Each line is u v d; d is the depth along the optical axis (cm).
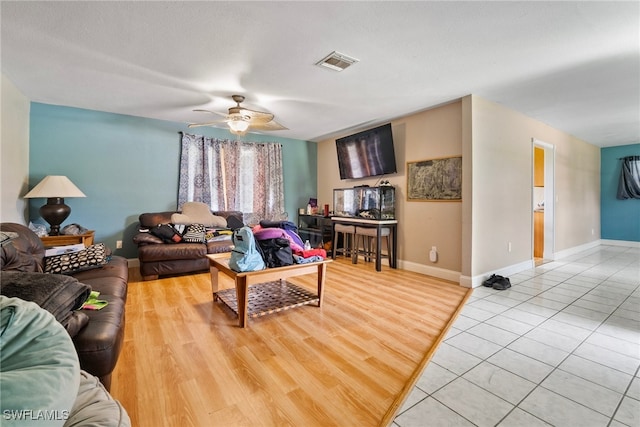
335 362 190
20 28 212
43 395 71
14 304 84
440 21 203
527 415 143
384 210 450
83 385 99
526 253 438
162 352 200
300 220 614
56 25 209
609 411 145
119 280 226
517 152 416
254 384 167
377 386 166
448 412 145
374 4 186
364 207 493
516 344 214
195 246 393
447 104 381
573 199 578
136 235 441
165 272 379
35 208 378
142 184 447
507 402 152
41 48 241
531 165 444
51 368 79
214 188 502
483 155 360
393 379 173
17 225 244
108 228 425
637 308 285
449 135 381
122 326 155
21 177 344
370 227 444
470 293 328
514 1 183
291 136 583
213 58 257
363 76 293
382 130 452
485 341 218
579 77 296
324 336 226
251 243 245
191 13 195
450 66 272
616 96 351
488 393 160
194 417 141
